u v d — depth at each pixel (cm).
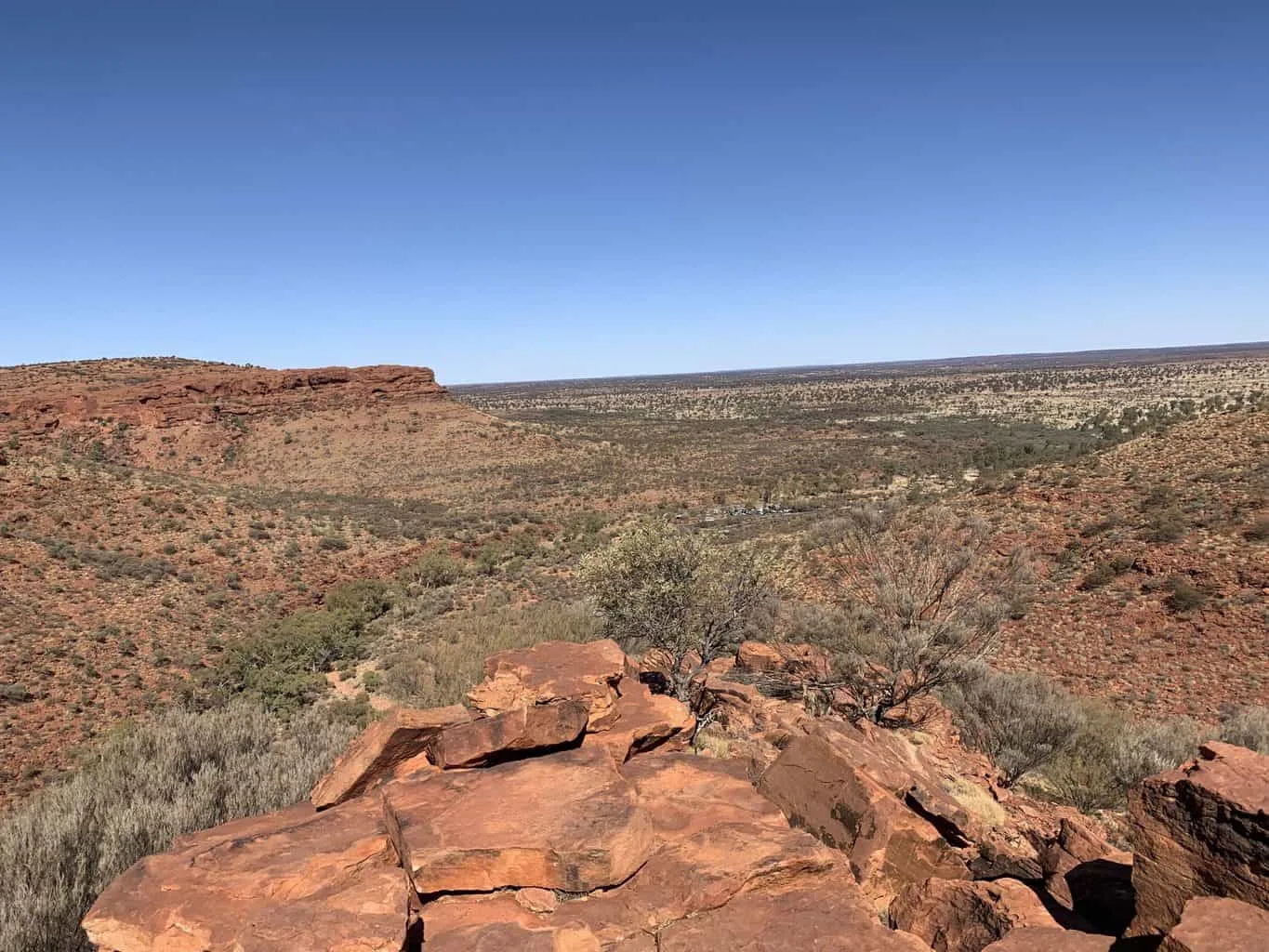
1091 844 830
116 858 770
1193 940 445
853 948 505
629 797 650
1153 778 602
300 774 1041
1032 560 2917
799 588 2295
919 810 920
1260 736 1398
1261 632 2081
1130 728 1555
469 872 564
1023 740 1445
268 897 542
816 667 1978
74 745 2206
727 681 1878
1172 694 1970
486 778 694
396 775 793
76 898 693
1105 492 3425
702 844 627
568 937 496
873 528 1934
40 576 3306
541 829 594
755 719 1570
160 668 2822
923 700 1744
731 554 1761
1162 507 3025
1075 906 739
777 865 592
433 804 642
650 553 1714
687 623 1698
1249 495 2844
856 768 909
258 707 1420
